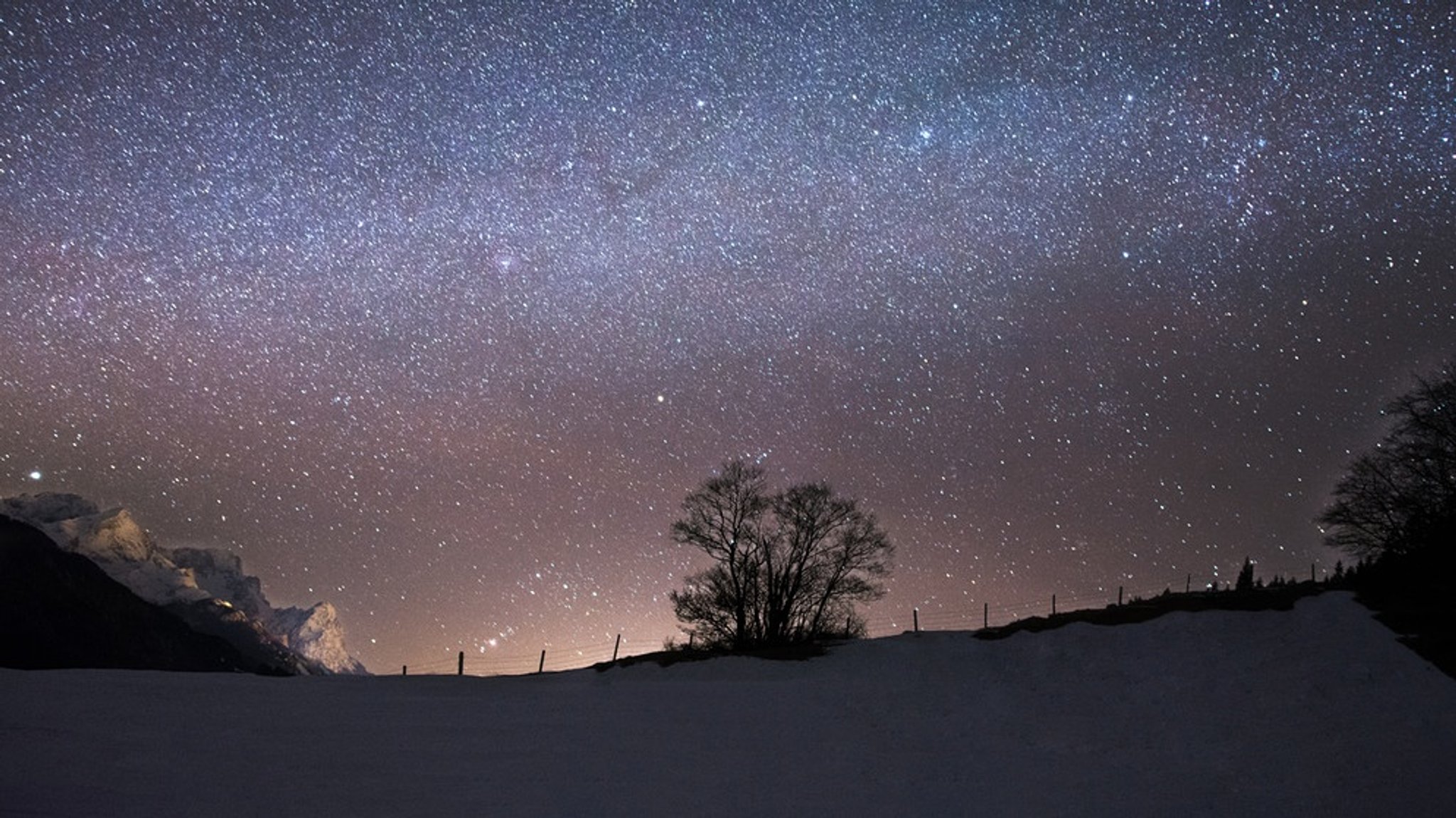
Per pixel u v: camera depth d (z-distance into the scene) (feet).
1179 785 79.20
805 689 123.03
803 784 77.00
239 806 62.54
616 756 84.74
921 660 137.18
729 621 185.47
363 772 74.28
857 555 190.80
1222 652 121.19
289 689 120.16
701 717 105.91
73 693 105.19
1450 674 104.83
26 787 64.49
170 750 77.97
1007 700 113.60
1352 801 74.64
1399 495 166.71
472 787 70.90
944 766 85.25
